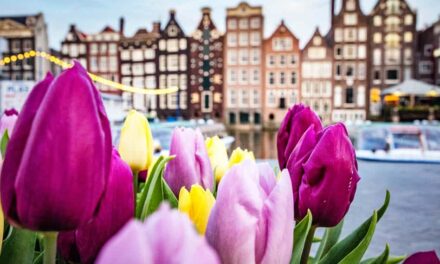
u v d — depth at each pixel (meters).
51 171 0.32
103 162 0.35
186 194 0.43
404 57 33.28
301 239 0.49
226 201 0.36
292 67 33.75
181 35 35.09
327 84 33.53
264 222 0.37
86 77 0.35
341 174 0.49
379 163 8.34
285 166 0.62
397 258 0.70
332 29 33.62
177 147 0.63
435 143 9.34
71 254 0.43
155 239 0.18
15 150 0.34
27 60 34.53
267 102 34.16
